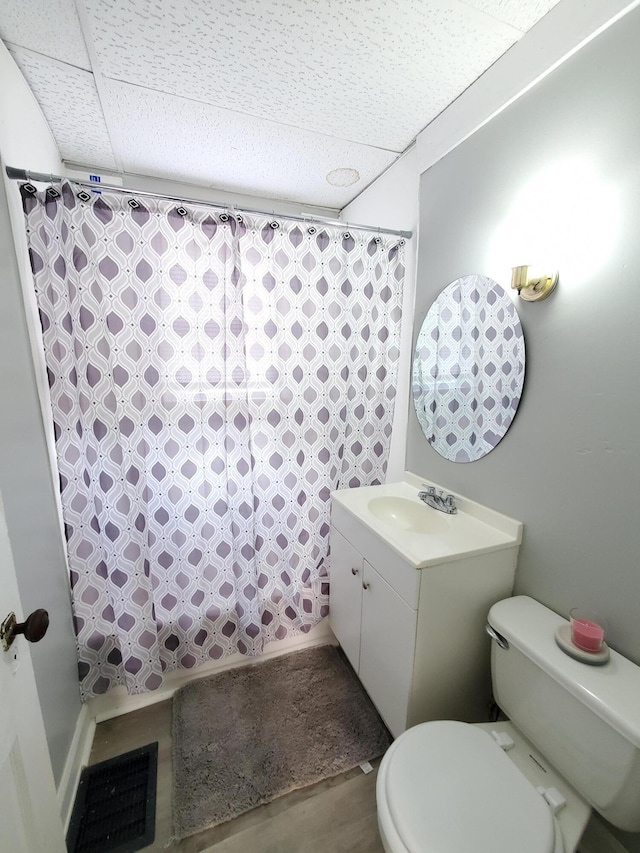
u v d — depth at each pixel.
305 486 1.63
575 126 0.89
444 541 1.12
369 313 1.60
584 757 0.80
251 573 1.54
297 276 1.45
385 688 1.23
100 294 1.19
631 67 0.78
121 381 1.25
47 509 1.12
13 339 0.95
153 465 1.34
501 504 1.20
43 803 0.69
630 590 0.85
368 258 1.55
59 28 0.92
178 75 1.09
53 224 1.11
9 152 1.00
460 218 1.27
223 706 1.45
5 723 0.58
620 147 0.81
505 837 0.73
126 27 0.92
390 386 1.71
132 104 1.22
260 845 1.03
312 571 1.71
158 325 1.27
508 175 1.08
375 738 1.32
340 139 1.43
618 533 0.87
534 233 1.02
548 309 1.00
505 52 1.02
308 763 1.24
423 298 1.49
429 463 1.54
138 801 1.14
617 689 0.77
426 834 0.73
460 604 1.10
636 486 0.82
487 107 1.11
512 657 0.98
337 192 1.87
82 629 1.33
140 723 1.40
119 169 1.65
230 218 1.30
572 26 0.87
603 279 0.86
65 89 1.16
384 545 1.17
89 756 1.27
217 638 1.58
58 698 1.13
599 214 0.86
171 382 1.32
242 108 1.25
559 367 0.98
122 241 1.19
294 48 0.99
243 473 1.46
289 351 1.50
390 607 1.16
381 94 1.18
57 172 1.46
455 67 1.07
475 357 1.26
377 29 0.94
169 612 1.46
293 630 1.74
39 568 1.04
